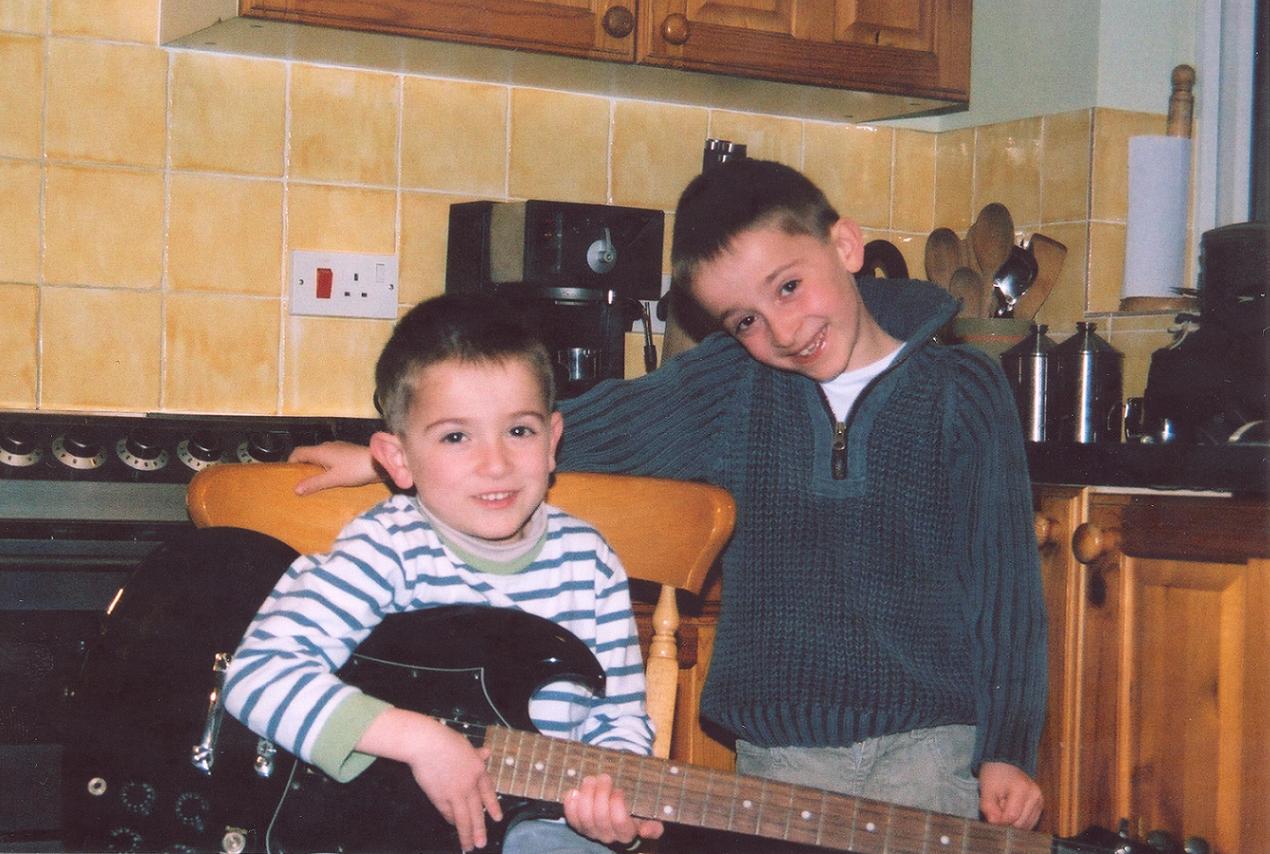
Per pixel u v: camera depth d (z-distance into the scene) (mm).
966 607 1427
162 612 1180
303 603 1164
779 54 2100
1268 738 1623
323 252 2135
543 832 1207
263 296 2104
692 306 2104
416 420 1247
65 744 1139
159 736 1144
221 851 1132
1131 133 2297
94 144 1999
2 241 1955
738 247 1401
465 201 2230
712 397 1569
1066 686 1846
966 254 2371
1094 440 1930
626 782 1167
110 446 1703
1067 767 1840
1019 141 2416
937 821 1206
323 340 2148
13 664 1565
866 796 1383
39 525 1616
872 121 2529
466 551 1253
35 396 1977
